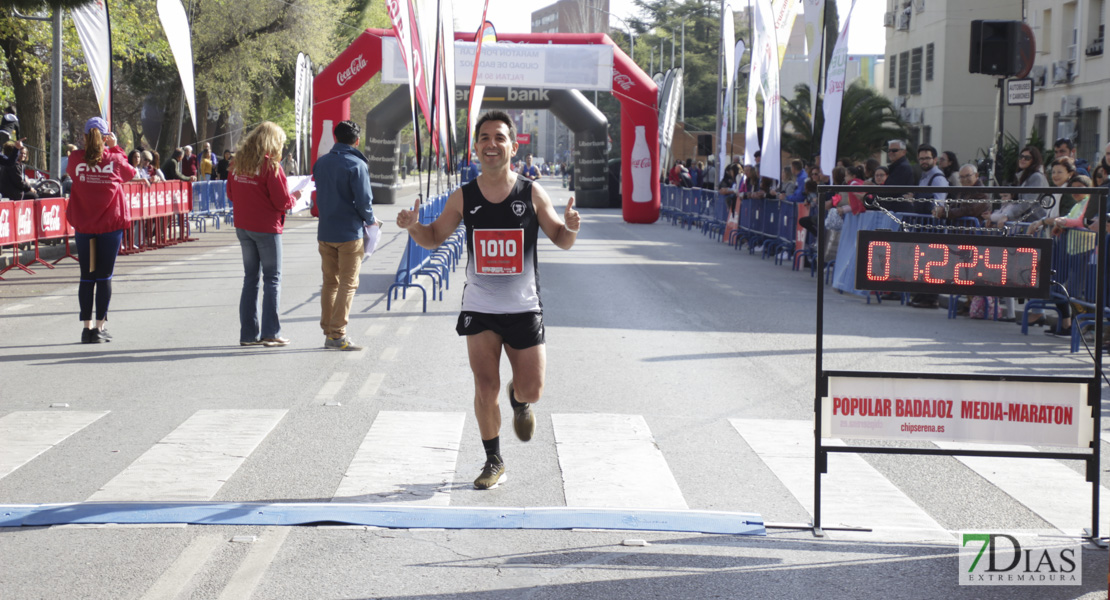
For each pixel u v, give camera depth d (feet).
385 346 30.32
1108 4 89.30
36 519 15.08
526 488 17.08
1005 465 18.79
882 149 107.34
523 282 16.47
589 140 124.16
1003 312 37.65
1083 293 31.27
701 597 12.70
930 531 15.17
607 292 44.32
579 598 12.65
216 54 122.62
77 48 86.79
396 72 89.61
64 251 59.16
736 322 36.11
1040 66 102.37
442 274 44.75
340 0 137.18
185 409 22.24
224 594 12.66
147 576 13.16
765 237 63.46
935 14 120.06
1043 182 36.88
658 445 19.88
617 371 26.96
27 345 29.96
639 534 14.87
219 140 153.07
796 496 16.85
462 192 16.38
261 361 27.81
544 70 91.50
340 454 18.89
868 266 14.55
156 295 41.75
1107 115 89.97
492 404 16.80
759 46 64.44
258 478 17.39
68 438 19.81
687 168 114.52
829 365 28.12
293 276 49.01
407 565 13.66
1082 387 14.60
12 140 56.49
